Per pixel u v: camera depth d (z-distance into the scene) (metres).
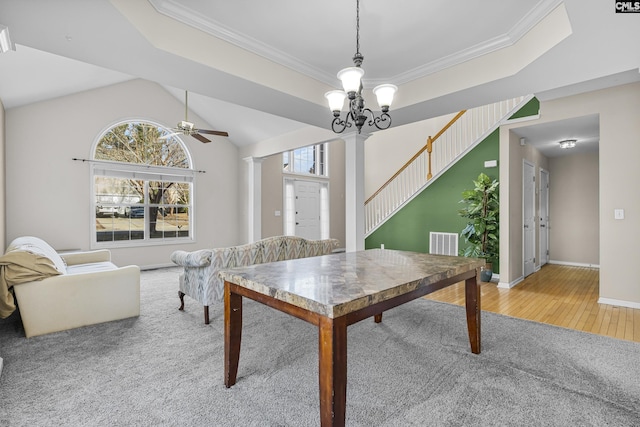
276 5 2.37
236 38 2.77
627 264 3.53
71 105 5.22
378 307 1.52
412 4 2.34
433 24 2.60
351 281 1.65
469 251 4.91
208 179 6.83
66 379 2.05
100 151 5.59
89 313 2.99
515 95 3.27
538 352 2.42
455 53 3.08
